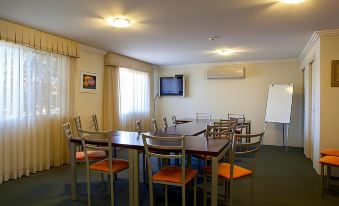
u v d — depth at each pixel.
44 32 3.83
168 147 2.25
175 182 2.29
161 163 3.59
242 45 4.72
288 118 5.71
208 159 2.87
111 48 5.03
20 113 3.58
